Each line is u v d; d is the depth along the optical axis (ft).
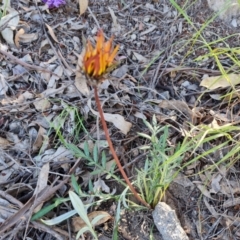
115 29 1.58
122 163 1.32
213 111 1.41
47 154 1.31
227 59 1.53
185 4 1.54
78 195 1.25
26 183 1.27
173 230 1.18
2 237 1.16
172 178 1.20
